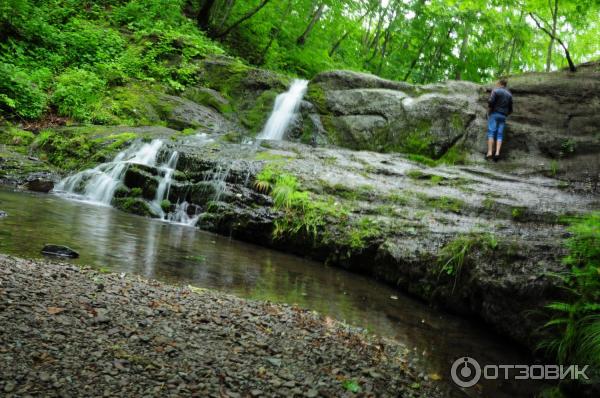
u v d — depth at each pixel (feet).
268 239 27.89
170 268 18.65
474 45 74.74
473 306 18.81
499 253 18.48
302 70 75.82
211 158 33.99
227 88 53.62
